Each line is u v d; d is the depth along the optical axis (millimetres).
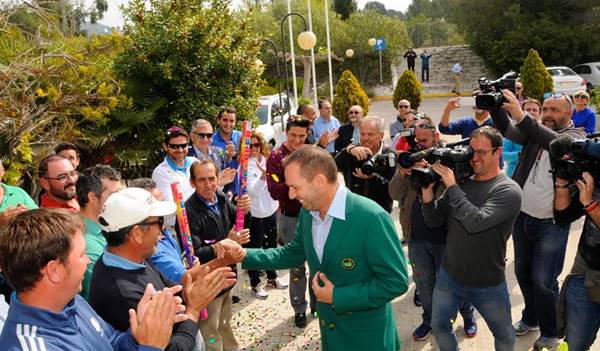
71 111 6355
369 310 2477
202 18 7754
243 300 5117
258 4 26859
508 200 2963
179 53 7645
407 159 3203
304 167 2344
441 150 3059
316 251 2539
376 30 28094
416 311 4656
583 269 3004
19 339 1605
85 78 6277
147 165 7582
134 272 2254
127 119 7012
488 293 3088
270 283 5406
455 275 3152
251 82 8703
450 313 3268
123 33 7742
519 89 8773
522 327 4086
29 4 5926
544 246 3732
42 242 1623
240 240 3213
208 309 3396
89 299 2244
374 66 28922
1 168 3695
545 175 3670
